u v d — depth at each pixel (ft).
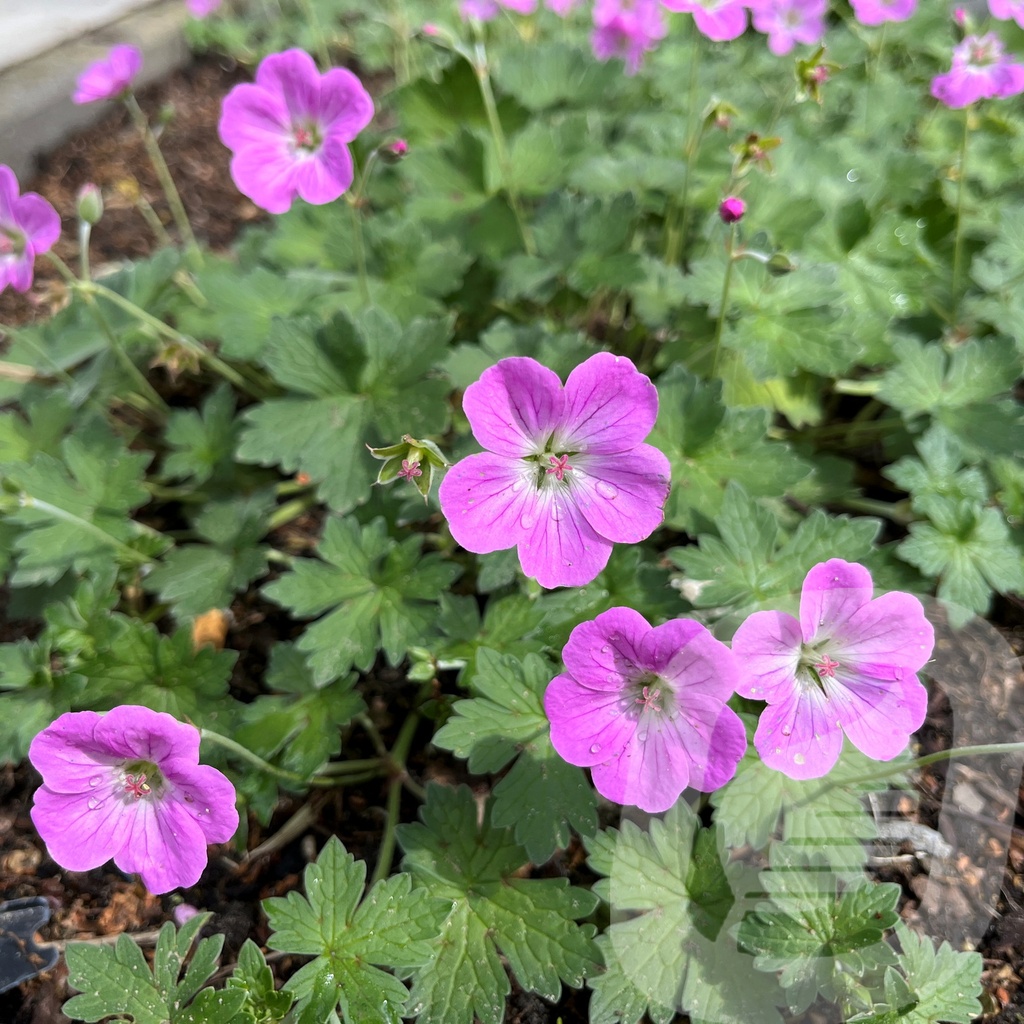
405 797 0.64
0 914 0.59
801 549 0.59
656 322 0.78
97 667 0.60
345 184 0.68
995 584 0.62
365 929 0.50
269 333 0.72
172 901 0.60
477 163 0.88
